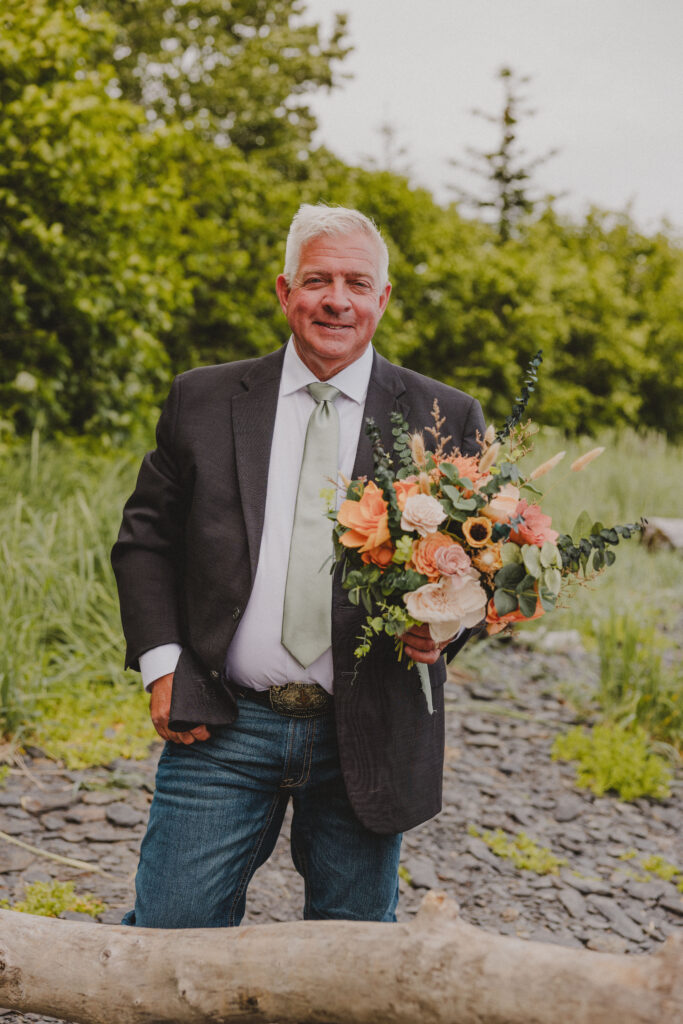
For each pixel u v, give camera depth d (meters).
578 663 5.82
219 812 1.99
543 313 12.80
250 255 9.37
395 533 1.78
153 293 6.90
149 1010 1.66
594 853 3.77
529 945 1.38
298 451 2.05
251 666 1.97
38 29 6.43
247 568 1.97
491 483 1.83
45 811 3.47
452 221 13.35
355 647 1.94
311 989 1.51
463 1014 1.37
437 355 12.64
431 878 3.44
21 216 6.58
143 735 4.11
